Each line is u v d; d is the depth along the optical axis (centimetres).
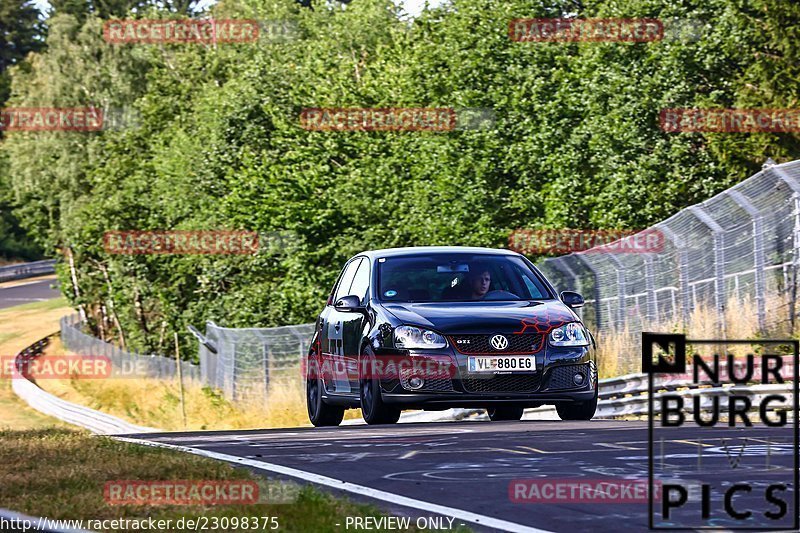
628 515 2144
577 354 4062
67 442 3519
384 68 15588
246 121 17625
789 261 6425
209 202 17388
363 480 2638
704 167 11144
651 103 11125
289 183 14662
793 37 10881
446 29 12912
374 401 4134
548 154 11694
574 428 3706
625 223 11012
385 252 4603
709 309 6794
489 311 4112
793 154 10919
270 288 15825
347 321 4462
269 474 2780
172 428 12925
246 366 12731
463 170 12088
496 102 12188
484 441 3344
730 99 11294
